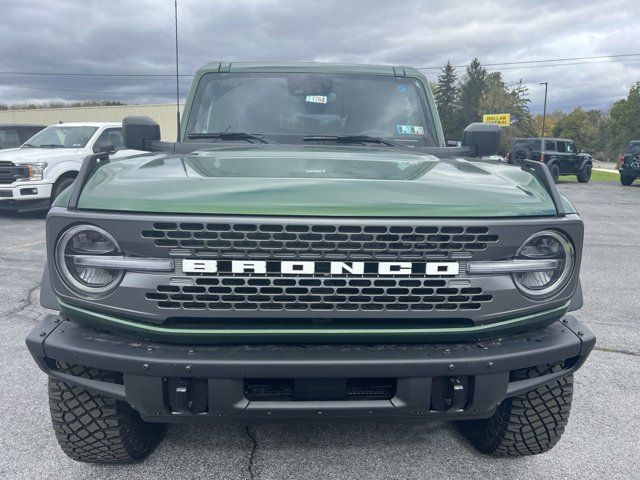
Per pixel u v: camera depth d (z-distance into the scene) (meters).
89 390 2.37
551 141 26.33
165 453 2.96
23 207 10.38
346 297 2.15
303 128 3.84
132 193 2.18
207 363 2.11
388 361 2.14
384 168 2.68
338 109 3.91
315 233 2.09
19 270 6.91
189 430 3.19
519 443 2.79
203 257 2.11
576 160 26.77
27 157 10.26
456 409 2.26
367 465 2.88
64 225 2.14
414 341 2.24
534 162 2.64
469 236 2.16
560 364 2.49
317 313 2.15
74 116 38.31
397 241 2.12
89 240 2.16
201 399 2.21
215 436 3.13
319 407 2.19
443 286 2.18
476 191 2.33
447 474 2.82
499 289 2.22
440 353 2.20
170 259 2.11
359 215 2.12
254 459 2.92
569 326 2.47
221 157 2.86
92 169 2.42
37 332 2.31
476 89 92.25
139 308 2.14
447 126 94.12
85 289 2.16
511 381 2.41
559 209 2.30
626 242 9.80
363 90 3.98
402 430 3.23
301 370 2.12
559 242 2.28
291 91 3.94
